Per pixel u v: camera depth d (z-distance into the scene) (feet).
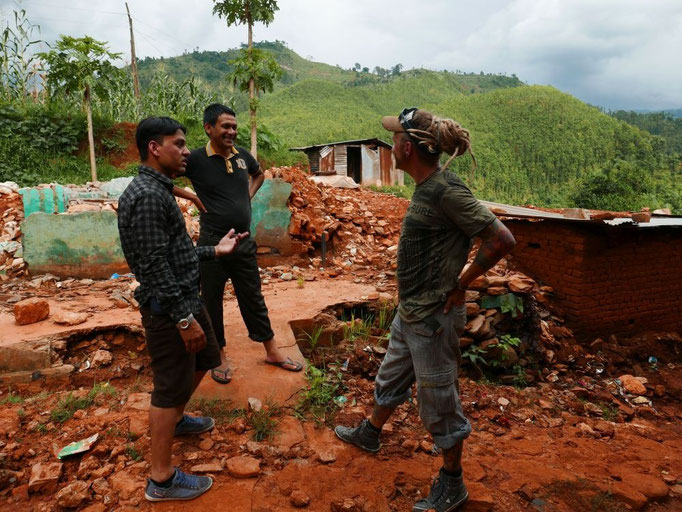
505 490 8.16
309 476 8.03
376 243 24.89
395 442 9.46
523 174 375.45
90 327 11.89
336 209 25.45
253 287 10.59
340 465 8.50
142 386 11.04
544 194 351.87
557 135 422.00
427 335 7.16
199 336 6.69
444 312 7.16
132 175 48.80
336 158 74.49
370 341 14.40
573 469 9.20
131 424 9.07
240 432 9.14
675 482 9.00
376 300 16.16
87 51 43.32
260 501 7.33
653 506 8.23
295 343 12.53
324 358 13.14
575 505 7.94
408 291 7.47
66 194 26.00
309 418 9.92
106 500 7.18
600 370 16.83
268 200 21.11
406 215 7.31
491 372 15.99
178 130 6.79
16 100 52.06
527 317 17.07
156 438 6.93
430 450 9.28
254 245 10.54
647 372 17.44
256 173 11.34
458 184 6.73
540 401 13.19
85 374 11.14
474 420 11.41
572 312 18.26
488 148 403.95
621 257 18.61
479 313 16.24
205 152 9.84
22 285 17.75
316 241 22.63
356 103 575.38
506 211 19.61
